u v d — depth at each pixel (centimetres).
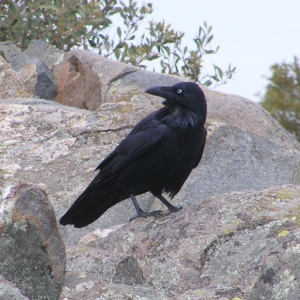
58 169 1205
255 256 737
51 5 1802
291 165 1291
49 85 1677
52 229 607
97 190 1063
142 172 1050
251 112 1546
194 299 655
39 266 591
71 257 738
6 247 577
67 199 1140
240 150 1278
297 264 587
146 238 848
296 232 655
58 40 1898
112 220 1151
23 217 586
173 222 861
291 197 868
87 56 1723
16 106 1378
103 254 745
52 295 600
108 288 658
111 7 1988
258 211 836
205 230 813
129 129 1300
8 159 1227
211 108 1502
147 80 1641
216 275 738
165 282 755
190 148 1048
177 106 1053
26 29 1852
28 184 609
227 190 1223
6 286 531
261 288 598
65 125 1326
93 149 1249
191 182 1209
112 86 1627
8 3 1855
